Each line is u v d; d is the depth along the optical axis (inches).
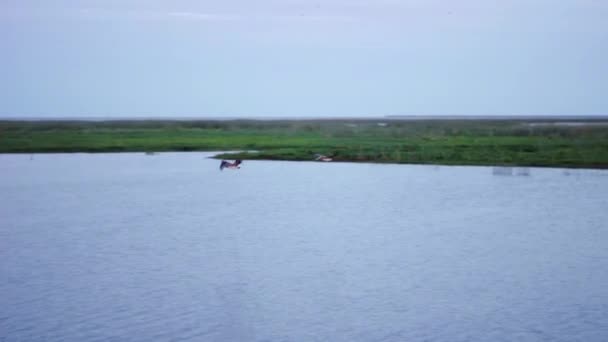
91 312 1058.7
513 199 1987.0
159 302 1106.7
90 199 2050.9
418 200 1988.2
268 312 1064.8
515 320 1027.3
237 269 1282.0
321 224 1667.1
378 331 990.4
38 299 1119.0
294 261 1338.6
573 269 1282.0
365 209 1855.3
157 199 2047.2
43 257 1370.6
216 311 1065.5
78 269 1284.4
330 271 1267.2
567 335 970.1
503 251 1409.9
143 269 1284.4
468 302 1104.8
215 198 2057.1
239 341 954.7
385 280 1216.2
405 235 1552.7
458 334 976.3
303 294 1143.6
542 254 1384.1
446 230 1594.5
